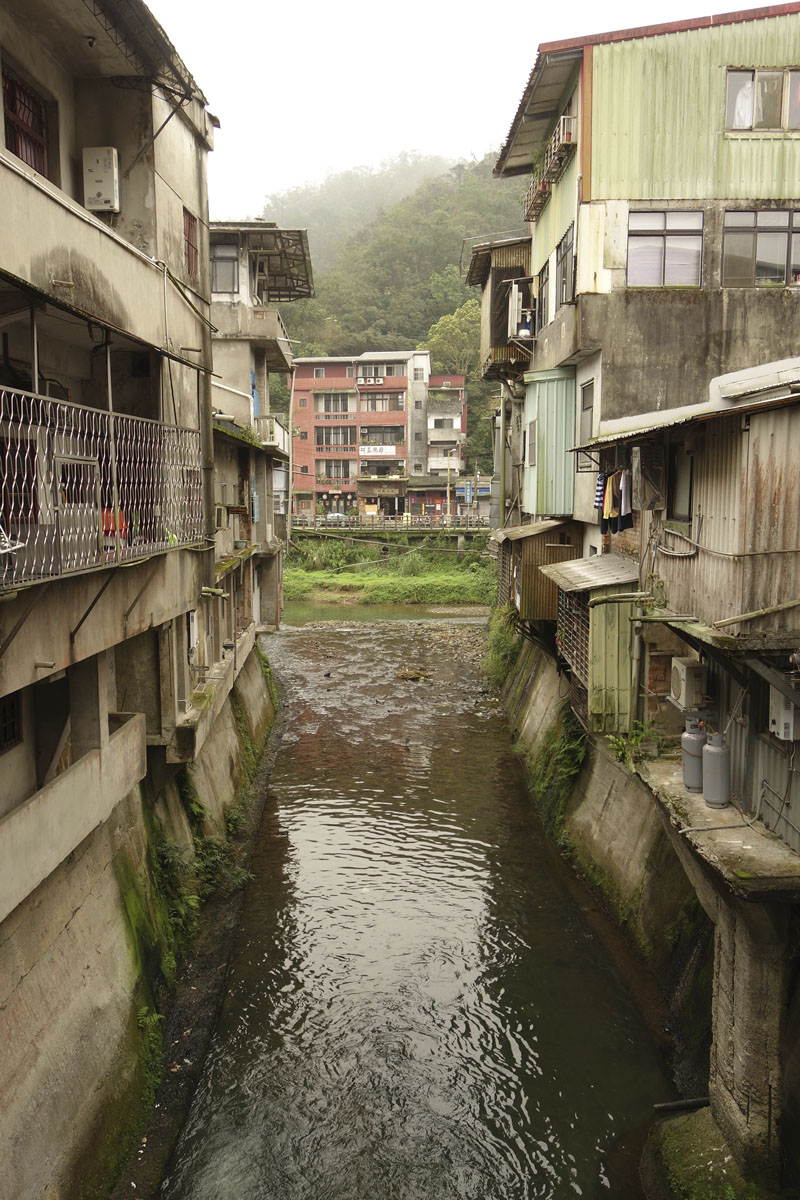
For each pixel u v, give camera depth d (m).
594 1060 10.42
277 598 25.23
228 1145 9.18
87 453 7.86
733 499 8.15
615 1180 8.70
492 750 22.34
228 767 17.30
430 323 74.94
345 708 26.55
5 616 6.38
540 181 18.16
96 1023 8.62
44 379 9.53
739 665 8.57
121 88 10.59
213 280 22.58
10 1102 6.89
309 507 62.44
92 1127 8.07
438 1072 10.32
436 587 48.00
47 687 9.28
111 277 9.09
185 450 11.02
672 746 11.34
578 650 13.80
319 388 61.41
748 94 14.23
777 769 8.12
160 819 12.53
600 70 14.21
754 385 10.38
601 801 15.12
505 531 21.64
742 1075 7.83
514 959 12.57
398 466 61.94
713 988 8.73
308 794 19.22
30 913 7.79
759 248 14.45
